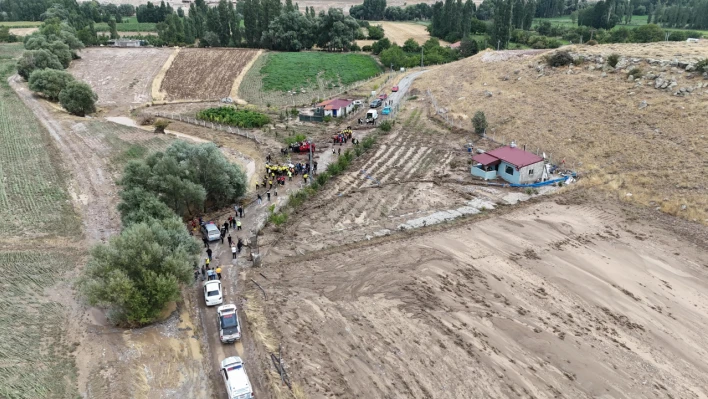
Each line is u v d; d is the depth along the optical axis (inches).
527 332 1376.7
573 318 1440.7
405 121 3253.0
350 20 5767.7
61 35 4995.1
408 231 1914.4
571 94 3048.7
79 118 3408.0
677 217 1979.6
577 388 1205.1
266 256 1737.2
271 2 5757.9
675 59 2891.2
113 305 1348.4
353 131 3105.3
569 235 1884.8
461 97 3508.9
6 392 1080.8
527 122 2910.9
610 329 1398.9
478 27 6752.0
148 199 1774.1
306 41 5777.6
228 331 1301.7
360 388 1189.7
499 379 1224.2
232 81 4544.8
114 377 1176.2
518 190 2274.9
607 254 1764.3
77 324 1354.6
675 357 1304.1
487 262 1706.4
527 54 3937.0
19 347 1229.7
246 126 3248.0
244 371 1168.8
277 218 1894.7
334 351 1305.4
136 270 1364.4
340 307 1475.1
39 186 2269.9
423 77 4284.0
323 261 1712.6
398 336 1359.5
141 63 4977.9
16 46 5629.9
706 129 2340.1
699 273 1653.5
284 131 3154.5
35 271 1579.7
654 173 2217.0
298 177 2407.7
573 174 2375.7
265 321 1406.3
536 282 1603.1
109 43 5861.2
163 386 1169.4
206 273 1616.6
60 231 1878.7
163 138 3063.5
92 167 2554.1
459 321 1418.6
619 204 2108.8
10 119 3213.6
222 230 1861.5
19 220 1936.5
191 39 6220.5
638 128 2534.5
